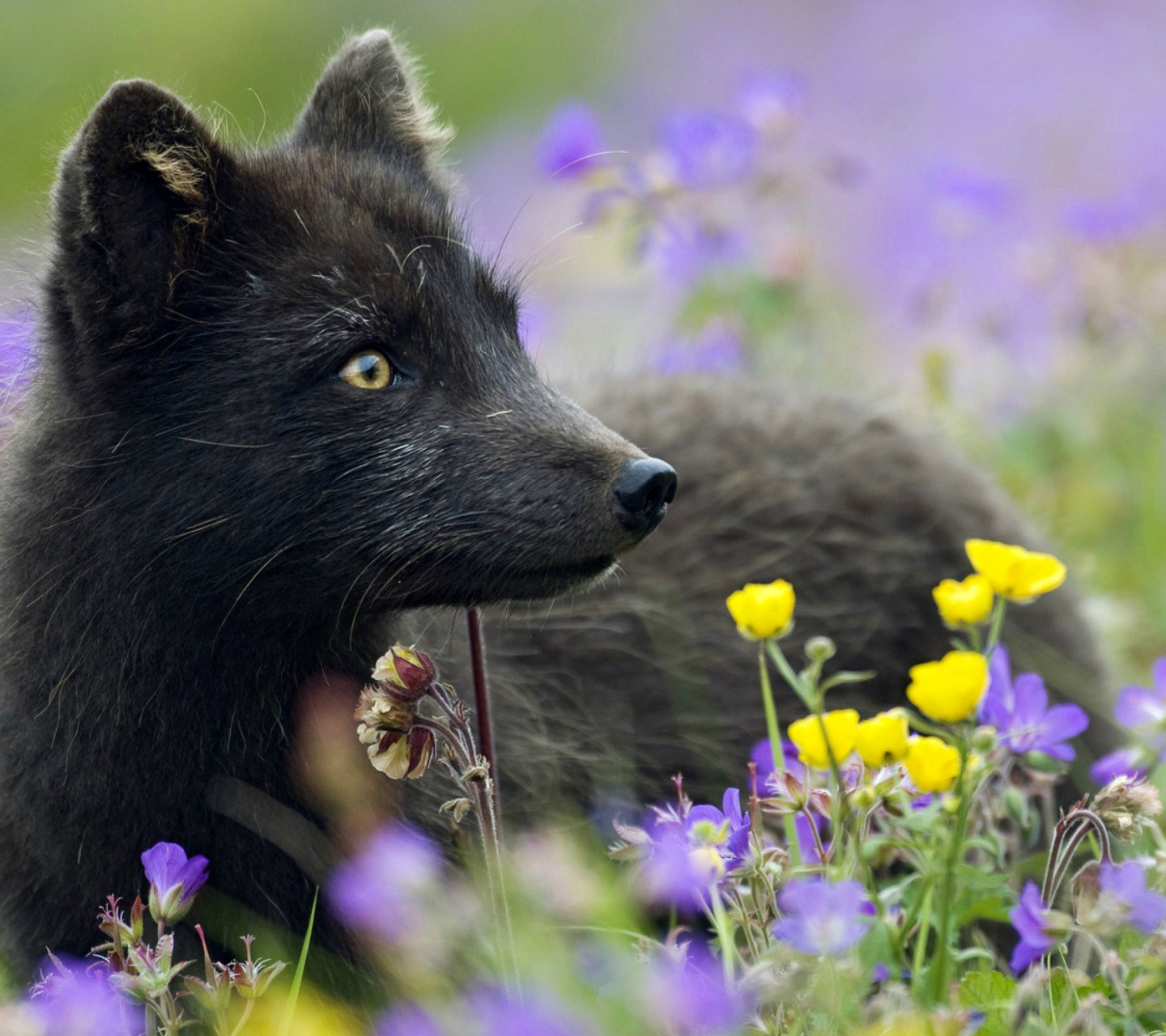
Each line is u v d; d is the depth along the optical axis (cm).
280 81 4019
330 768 793
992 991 646
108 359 755
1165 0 3606
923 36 3709
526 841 854
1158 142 2897
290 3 4216
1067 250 1766
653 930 888
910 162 3070
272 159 828
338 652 811
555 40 4231
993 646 727
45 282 775
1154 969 586
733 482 1089
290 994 686
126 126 732
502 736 909
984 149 3122
